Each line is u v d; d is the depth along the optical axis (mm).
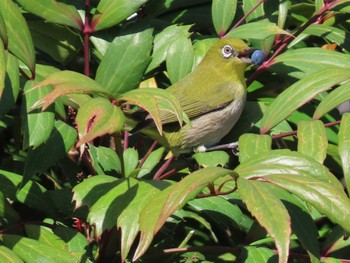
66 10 8531
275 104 7926
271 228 5625
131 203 6445
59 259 6664
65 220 8070
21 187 7348
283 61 9055
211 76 10164
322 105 7648
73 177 8469
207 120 9945
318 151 7105
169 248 8234
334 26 10258
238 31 8695
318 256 7121
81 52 9469
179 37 8820
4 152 9711
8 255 6285
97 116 5941
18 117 8867
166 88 10109
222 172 5906
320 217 8336
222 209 7938
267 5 9688
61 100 7551
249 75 10781
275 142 9188
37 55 9406
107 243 7617
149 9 9453
